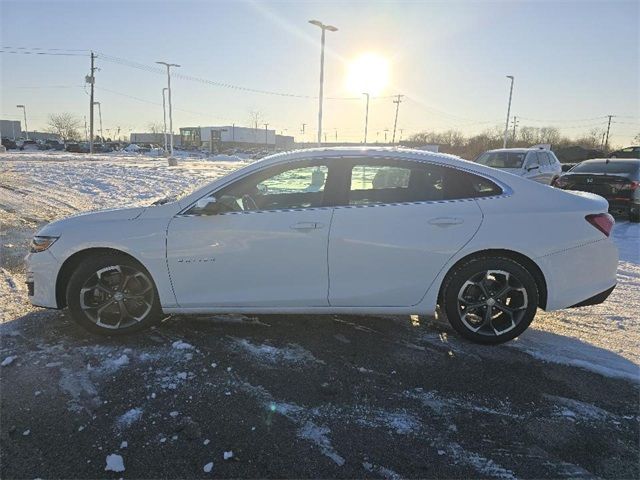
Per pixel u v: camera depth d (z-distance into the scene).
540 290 3.86
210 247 3.75
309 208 3.77
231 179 3.89
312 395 3.18
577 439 2.80
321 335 4.09
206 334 4.05
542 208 3.78
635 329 4.34
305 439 2.74
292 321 4.36
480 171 3.88
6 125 103.12
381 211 3.74
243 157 67.00
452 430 2.86
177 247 3.77
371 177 3.83
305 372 3.47
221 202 3.81
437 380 3.40
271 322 4.33
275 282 3.79
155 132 117.75
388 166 3.83
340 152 3.90
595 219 3.83
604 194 11.06
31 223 8.98
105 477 2.42
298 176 3.88
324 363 3.61
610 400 3.19
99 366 3.49
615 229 10.22
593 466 2.58
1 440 2.68
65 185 15.62
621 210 10.89
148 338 3.95
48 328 4.12
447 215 3.72
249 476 2.45
